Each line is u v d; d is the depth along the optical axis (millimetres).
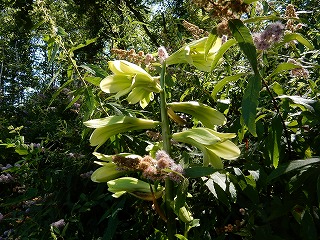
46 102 2025
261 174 465
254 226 441
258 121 521
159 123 459
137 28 1199
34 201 935
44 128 1619
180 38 899
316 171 382
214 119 458
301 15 816
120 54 670
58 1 2227
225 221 528
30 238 814
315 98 541
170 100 790
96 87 764
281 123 454
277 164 456
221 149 440
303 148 489
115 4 2072
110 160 453
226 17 383
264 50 408
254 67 357
